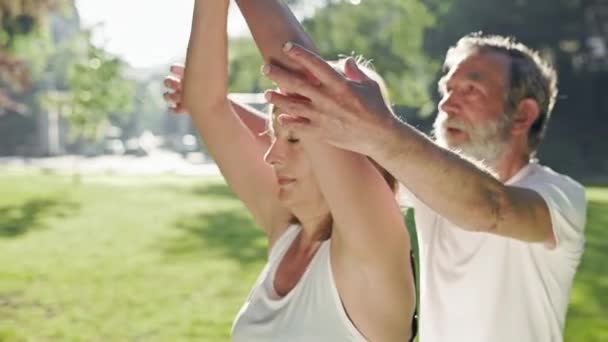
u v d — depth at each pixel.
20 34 32.75
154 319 9.73
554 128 49.09
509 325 3.11
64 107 37.28
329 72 2.11
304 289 2.55
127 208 23.31
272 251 2.82
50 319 9.66
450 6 47.22
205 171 43.88
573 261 3.08
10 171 41.34
